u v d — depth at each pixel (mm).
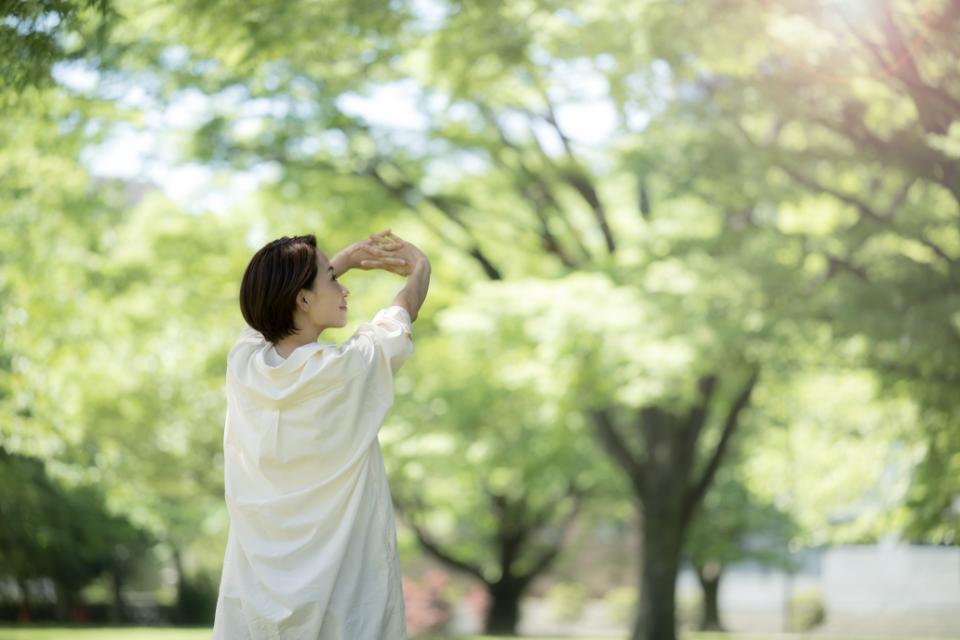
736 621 39062
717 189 11781
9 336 11492
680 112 11055
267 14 7418
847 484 15680
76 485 12781
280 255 2793
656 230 15211
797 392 17000
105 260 14328
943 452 10883
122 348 15938
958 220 10688
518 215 17000
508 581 30422
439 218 16812
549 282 14188
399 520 30797
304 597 2607
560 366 13453
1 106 6852
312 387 2662
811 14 7504
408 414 18078
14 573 12492
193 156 14242
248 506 2686
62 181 11773
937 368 10438
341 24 7758
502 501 29094
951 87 7867
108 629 21797
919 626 33281
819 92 9086
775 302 11539
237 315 16203
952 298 10195
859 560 35125
